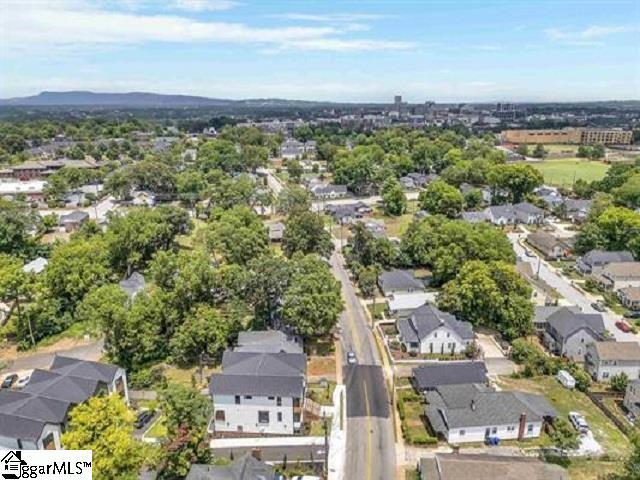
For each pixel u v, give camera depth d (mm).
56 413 41062
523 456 40844
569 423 46188
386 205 122875
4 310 69812
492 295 62469
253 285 61719
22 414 40344
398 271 79750
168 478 37500
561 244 94875
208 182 141250
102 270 70375
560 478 35938
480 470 36375
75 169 147500
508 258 77438
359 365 57000
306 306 57250
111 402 36312
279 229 104500
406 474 40031
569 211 118812
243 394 45188
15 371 56219
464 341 59500
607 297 75438
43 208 124750
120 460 34219
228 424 46250
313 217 87062
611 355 54219
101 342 62125
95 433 34812
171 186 137000
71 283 66938
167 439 38562
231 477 34438
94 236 86188
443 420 44500
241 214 94312
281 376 46656
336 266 88688
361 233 86062
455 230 80312
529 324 62250
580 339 58219
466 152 172125
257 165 173375
